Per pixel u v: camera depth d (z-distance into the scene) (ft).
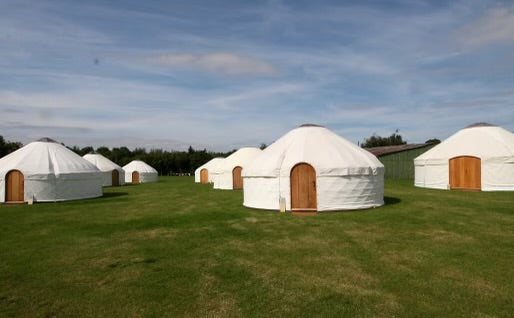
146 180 128.57
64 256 23.63
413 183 85.61
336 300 15.69
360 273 19.10
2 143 148.05
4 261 22.61
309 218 36.52
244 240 27.20
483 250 22.97
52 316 14.70
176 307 15.34
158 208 47.75
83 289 17.60
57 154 65.36
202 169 121.70
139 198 62.95
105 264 21.71
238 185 85.61
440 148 70.69
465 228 29.78
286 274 19.21
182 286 17.76
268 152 47.60
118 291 17.24
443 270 19.24
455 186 65.72
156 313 14.80
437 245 24.40
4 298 16.61
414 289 16.70
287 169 42.32
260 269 20.15
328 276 18.74
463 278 17.97
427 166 71.56
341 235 28.09
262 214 40.06
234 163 86.28
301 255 22.72
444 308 14.67
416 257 21.70
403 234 27.99
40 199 58.85
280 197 42.63
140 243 27.02
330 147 44.55
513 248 23.41
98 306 15.58
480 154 62.03
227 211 43.19
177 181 129.18
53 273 20.11
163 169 195.52
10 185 58.29
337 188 41.22
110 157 187.01
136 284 18.13
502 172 60.39
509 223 31.71
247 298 16.14
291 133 49.08
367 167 42.50
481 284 17.15
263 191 44.16
